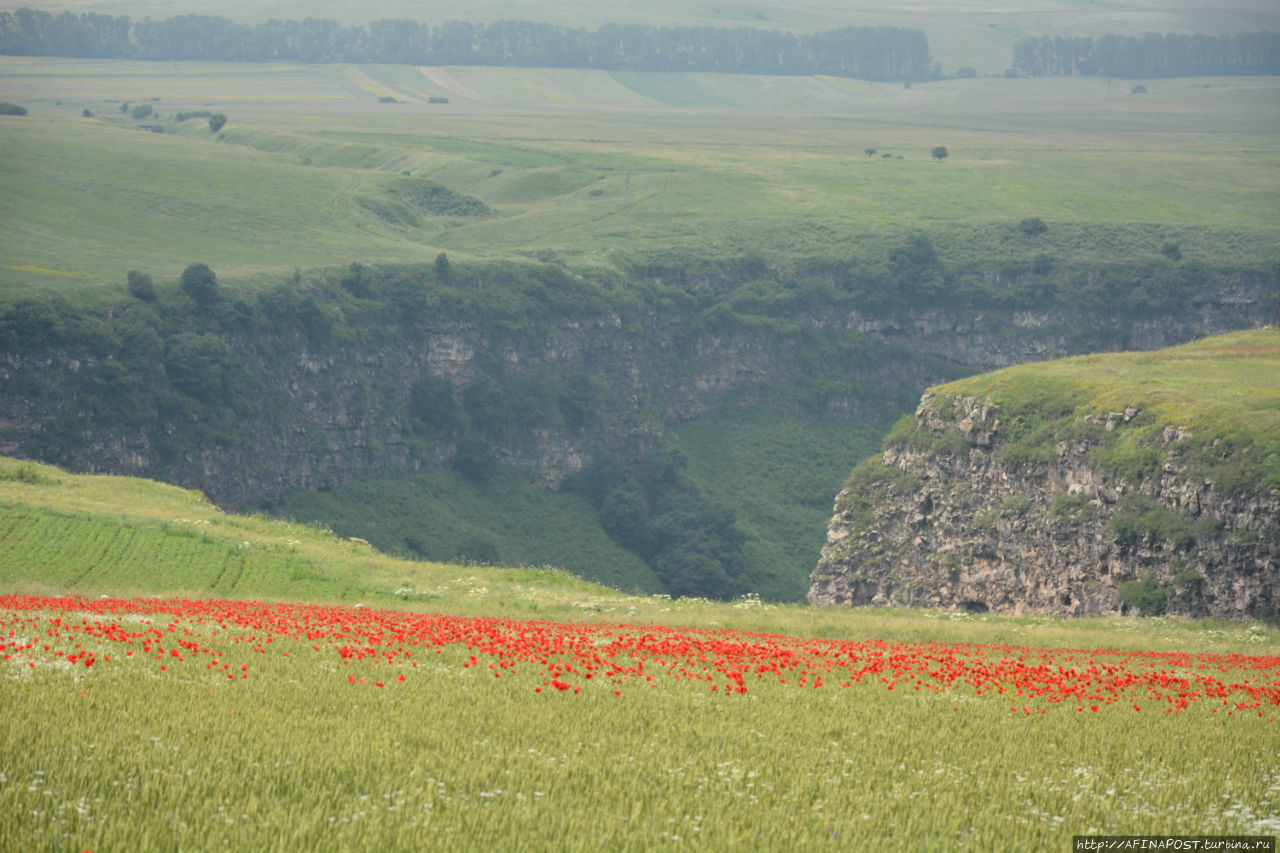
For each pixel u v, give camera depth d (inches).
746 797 611.8
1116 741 819.4
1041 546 3806.6
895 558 4628.4
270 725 690.8
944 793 639.1
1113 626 2378.2
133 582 2055.9
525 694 871.1
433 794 572.1
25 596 1705.2
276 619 1316.4
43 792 528.4
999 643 1868.8
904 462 4702.3
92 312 5521.7
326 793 563.8
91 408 5383.9
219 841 495.8
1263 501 2891.2
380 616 1460.4
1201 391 3565.5
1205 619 2689.5
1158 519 3218.5
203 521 2628.0
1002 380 4296.3
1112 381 3939.5
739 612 2150.6
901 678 1105.4
